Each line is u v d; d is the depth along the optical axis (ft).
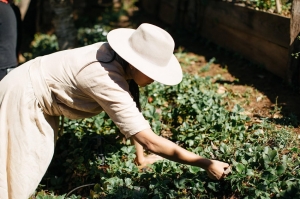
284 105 16.37
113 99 10.01
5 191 11.30
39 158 11.30
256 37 19.60
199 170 11.89
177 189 12.09
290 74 17.24
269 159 11.60
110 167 13.57
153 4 29.60
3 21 15.43
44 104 11.09
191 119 15.58
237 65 20.49
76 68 10.42
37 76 10.94
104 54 10.28
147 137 10.03
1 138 11.12
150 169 13.38
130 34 10.57
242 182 11.34
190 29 25.00
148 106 16.48
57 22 23.08
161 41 9.80
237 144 13.44
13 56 15.89
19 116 11.00
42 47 27.09
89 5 31.86
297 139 13.70
